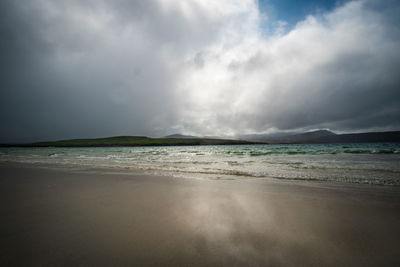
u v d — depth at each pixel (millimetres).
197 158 21562
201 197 5391
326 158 17766
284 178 8250
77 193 5930
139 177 8805
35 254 2578
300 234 3162
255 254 2596
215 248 2750
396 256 2508
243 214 4074
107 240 2973
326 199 5059
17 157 25859
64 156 26938
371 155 20625
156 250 2693
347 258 2490
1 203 4961
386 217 3793
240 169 11203
